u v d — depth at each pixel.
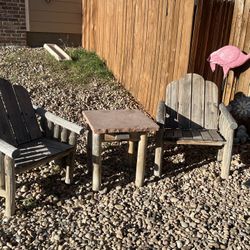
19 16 8.34
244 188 3.72
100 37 7.29
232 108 4.65
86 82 6.34
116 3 6.32
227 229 3.11
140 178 3.68
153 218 3.23
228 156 3.79
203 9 4.33
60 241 2.89
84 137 4.63
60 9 8.77
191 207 3.41
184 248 2.88
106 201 3.45
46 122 3.81
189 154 4.38
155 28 4.99
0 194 3.16
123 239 2.96
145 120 3.68
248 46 4.54
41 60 7.07
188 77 4.20
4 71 6.46
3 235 2.92
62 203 3.38
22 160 3.20
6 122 3.54
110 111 3.95
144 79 5.46
